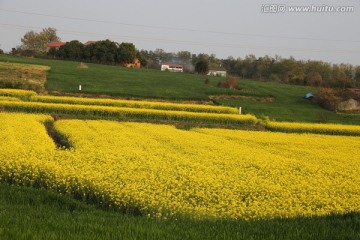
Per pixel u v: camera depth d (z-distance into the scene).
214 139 42.25
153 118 59.81
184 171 24.94
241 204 19.16
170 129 48.91
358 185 24.61
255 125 60.69
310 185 23.61
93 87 87.94
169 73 134.25
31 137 34.84
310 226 15.36
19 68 103.81
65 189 21.61
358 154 38.06
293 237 13.80
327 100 87.69
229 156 31.89
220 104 80.19
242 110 74.50
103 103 66.69
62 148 33.75
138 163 26.55
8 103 57.00
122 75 113.12
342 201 20.64
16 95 68.94
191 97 82.31
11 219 13.65
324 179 25.77
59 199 19.61
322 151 38.75
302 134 53.19
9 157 24.81
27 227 12.83
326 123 67.69
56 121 50.38
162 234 13.14
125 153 30.05
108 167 24.80
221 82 105.50
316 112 79.50
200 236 13.31
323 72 198.50
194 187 21.61
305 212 18.50
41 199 19.30
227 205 18.91
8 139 32.28
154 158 28.84
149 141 37.59
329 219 16.94
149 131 45.62
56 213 16.47
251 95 93.19
